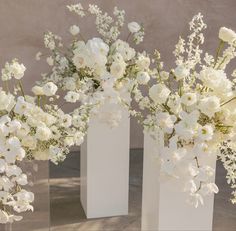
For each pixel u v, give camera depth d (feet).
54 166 16.30
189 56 6.88
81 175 13.39
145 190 9.46
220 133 6.30
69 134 6.54
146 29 17.57
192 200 6.12
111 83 7.18
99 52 7.47
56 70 10.36
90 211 12.69
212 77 6.16
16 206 6.31
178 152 5.97
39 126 6.22
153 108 6.68
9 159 5.87
